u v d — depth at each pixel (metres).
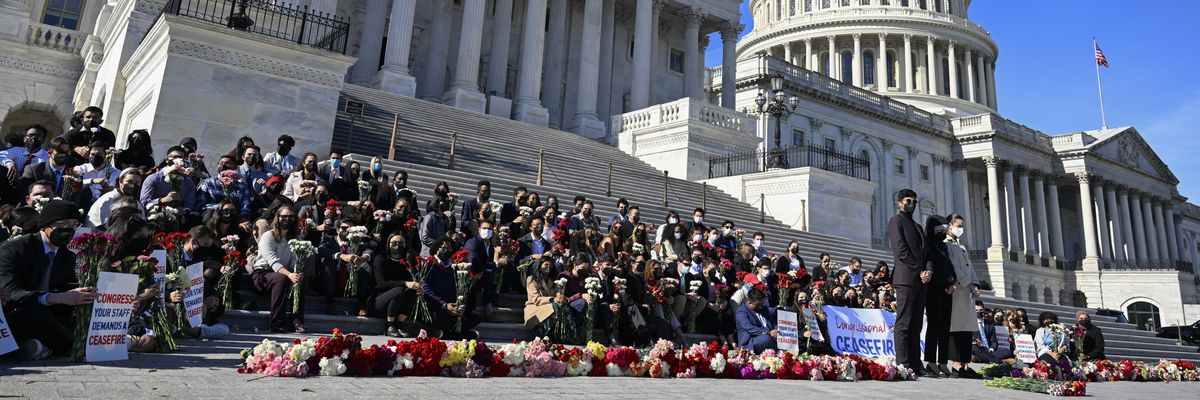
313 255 8.23
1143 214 68.69
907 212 8.02
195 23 13.90
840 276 13.30
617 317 9.41
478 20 30.16
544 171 20.34
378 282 8.19
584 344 9.08
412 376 5.21
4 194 7.00
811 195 23.48
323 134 15.17
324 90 15.39
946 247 8.16
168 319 6.18
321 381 4.63
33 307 4.97
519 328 9.22
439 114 23.77
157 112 13.37
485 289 9.31
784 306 10.93
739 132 28.23
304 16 15.85
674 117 27.84
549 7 37.12
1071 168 61.69
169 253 6.28
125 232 5.48
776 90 27.14
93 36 19.97
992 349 13.69
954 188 57.59
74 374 4.32
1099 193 62.59
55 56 20.44
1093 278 54.38
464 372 5.43
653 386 5.51
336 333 5.16
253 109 14.41
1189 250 82.50
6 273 4.96
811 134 47.41
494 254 10.08
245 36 14.46
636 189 21.44
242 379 4.51
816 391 5.80
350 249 8.34
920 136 55.53
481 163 19.11
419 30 33.84
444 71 32.31
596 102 35.31
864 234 25.27
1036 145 60.03
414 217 10.45
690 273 11.32
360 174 13.18
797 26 72.38
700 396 5.02
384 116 20.92
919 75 71.19
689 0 37.44
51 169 8.51
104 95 18.34
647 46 33.97
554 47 35.53
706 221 20.16
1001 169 58.53
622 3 39.78
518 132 25.02
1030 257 54.72
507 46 33.09
